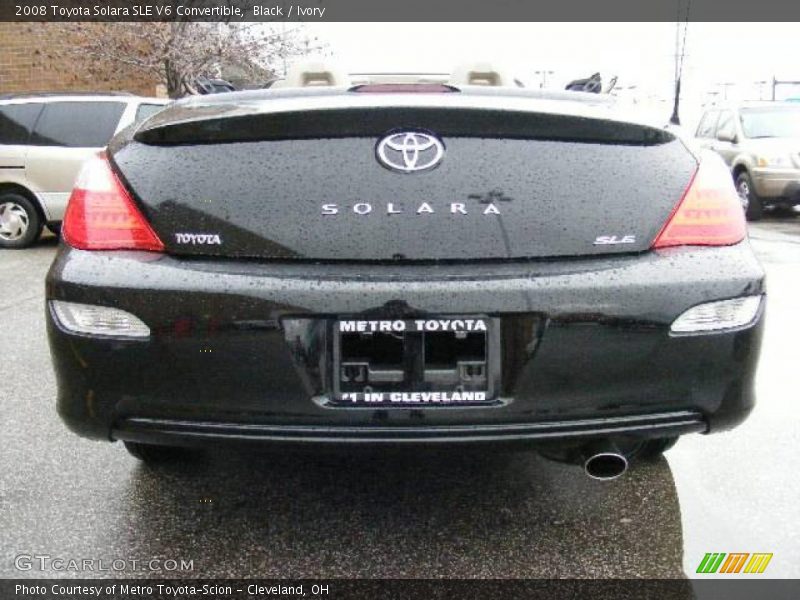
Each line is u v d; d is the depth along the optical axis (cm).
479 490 287
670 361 210
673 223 215
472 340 204
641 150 218
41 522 262
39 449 321
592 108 222
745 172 1163
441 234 207
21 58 1552
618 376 209
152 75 1537
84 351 211
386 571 236
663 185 217
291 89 248
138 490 286
